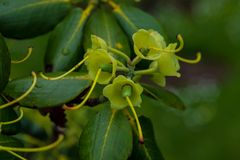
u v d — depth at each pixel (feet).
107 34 1.92
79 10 1.95
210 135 5.09
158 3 6.42
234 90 5.54
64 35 1.93
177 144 4.90
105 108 1.73
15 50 2.25
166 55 1.75
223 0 6.82
